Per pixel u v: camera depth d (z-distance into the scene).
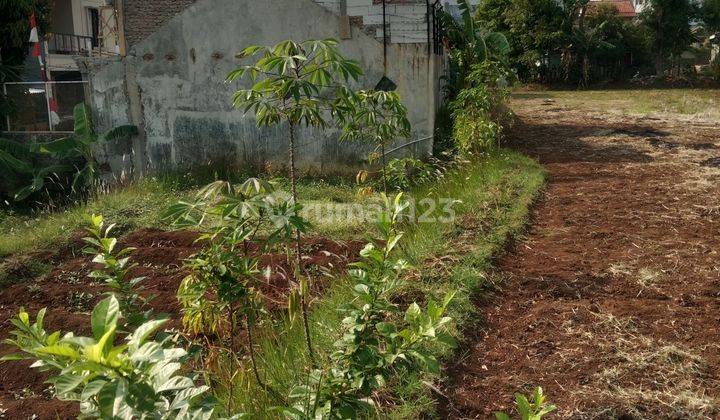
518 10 31.03
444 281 5.18
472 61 12.37
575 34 31.12
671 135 13.12
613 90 28.98
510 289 5.31
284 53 3.37
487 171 9.12
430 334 2.70
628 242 6.41
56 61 20.62
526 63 31.69
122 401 1.59
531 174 9.20
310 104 3.45
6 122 12.80
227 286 3.18
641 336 4.46
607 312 4.84
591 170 9.90
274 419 3.46
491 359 4.21
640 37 31.75
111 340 1.63
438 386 3.82
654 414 3.57
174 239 7.35
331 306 4.75
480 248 5.97
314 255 6.49
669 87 29.80
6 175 11.85
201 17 10.41
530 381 3.93
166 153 10.94
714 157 10.62
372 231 7.03
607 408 3.61
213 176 10.55
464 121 10.07
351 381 2.89
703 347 4.30
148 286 5.99
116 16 10.91
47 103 12.18
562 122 15.95
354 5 9.85
